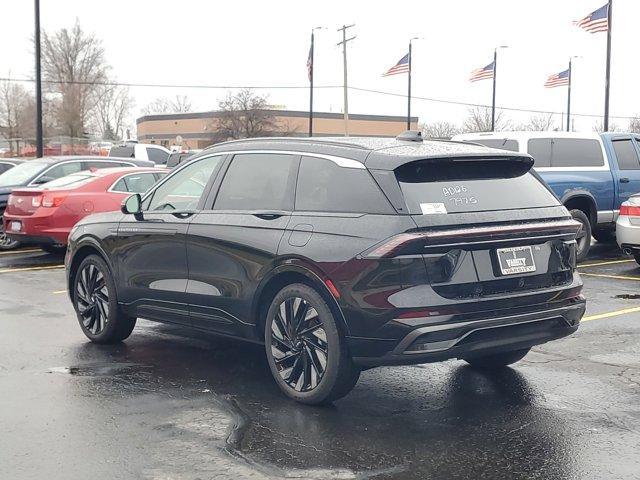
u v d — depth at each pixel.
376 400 5.59
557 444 4.71
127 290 6.95
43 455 4.53
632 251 11.59
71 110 63.84
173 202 6.69
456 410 5.36
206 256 6.12
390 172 5.16
